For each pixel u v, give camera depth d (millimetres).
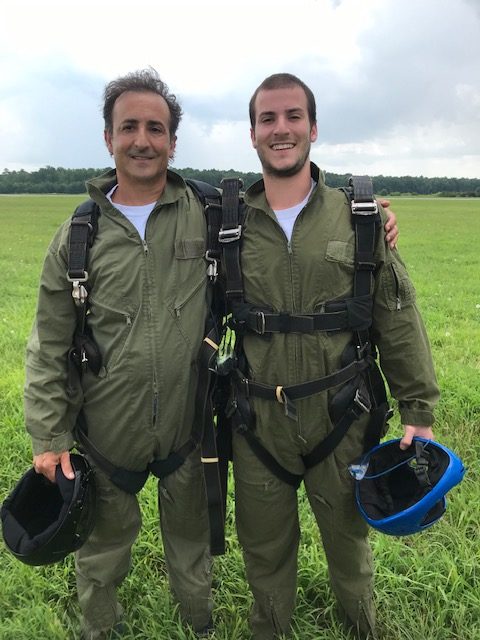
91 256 2287
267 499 2426
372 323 2381
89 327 2367
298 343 2229
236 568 3086
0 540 3303
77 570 2617
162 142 2287
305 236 2205
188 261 2328
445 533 3320
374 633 2656
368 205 2197
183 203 2387
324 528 2508
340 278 2217
